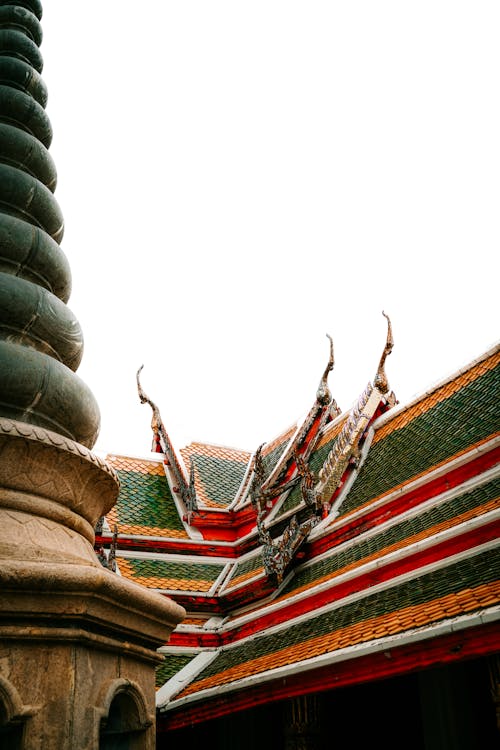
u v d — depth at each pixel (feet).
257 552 71.15
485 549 39.96
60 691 16.14
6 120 27.43
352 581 49.60
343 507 61.93
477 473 49.21
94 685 17.24
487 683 40.42
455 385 62.80
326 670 39.63
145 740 19.08
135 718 18.95
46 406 21.01
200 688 51.80
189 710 50.55
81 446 20.77
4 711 15.30
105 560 62.90
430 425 61.21
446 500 49.08
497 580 35.50
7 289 21.93
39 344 22.52
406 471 57.67
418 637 33.55
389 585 45.32
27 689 15.75
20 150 26.32
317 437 78.64
